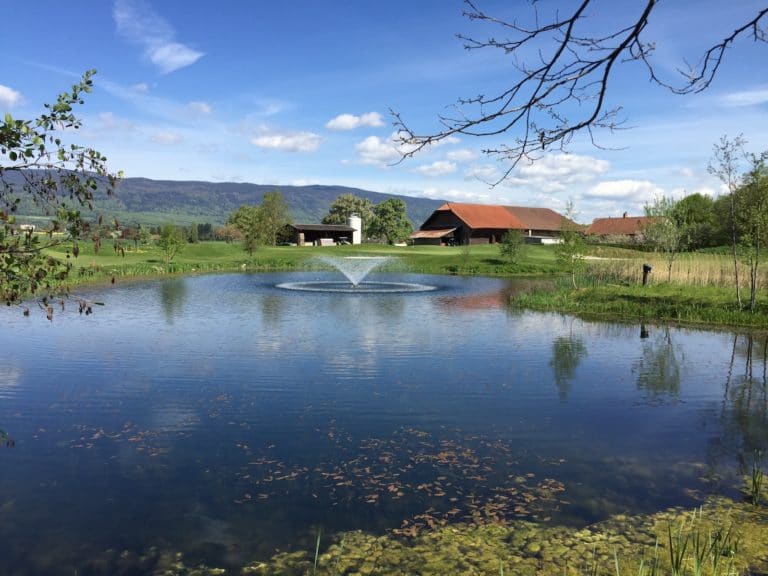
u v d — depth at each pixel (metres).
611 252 57.81
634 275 30.72
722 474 6.94
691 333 17.56
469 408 9.61
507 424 8.83
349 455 7.48
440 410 9.48
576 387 11.07
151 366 12.34
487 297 28.03
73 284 29.12
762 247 20.33
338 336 16.22
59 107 4.61
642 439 8.21
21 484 6.52
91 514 5.81
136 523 5.63
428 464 7.21
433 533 5.46
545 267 50.22
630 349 14.95
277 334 16.42
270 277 39.47
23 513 5.82
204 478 6.71
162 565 4.89
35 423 8.67
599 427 8.73
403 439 8.11
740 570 4.77
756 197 19.09
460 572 4.77
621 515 5.82
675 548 5.14
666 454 7.62
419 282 38.28
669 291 25.58
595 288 27.64
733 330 18.14
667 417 9.26
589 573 4.74
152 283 32.84
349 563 4.92
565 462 7.31
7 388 10.58
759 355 14.31
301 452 7.57
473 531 5.50
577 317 21.03
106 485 6.51
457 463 7.25
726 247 48.12
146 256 51.25
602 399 10.28
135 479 6.68
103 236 4.90
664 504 6.10
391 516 5.80
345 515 5.82
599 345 15.43
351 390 10.61
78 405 9.57
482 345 15.22
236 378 11.39
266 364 12.60
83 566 4.86
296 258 56.62
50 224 4.66
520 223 91.62
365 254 62.88
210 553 5.09
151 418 8.95
